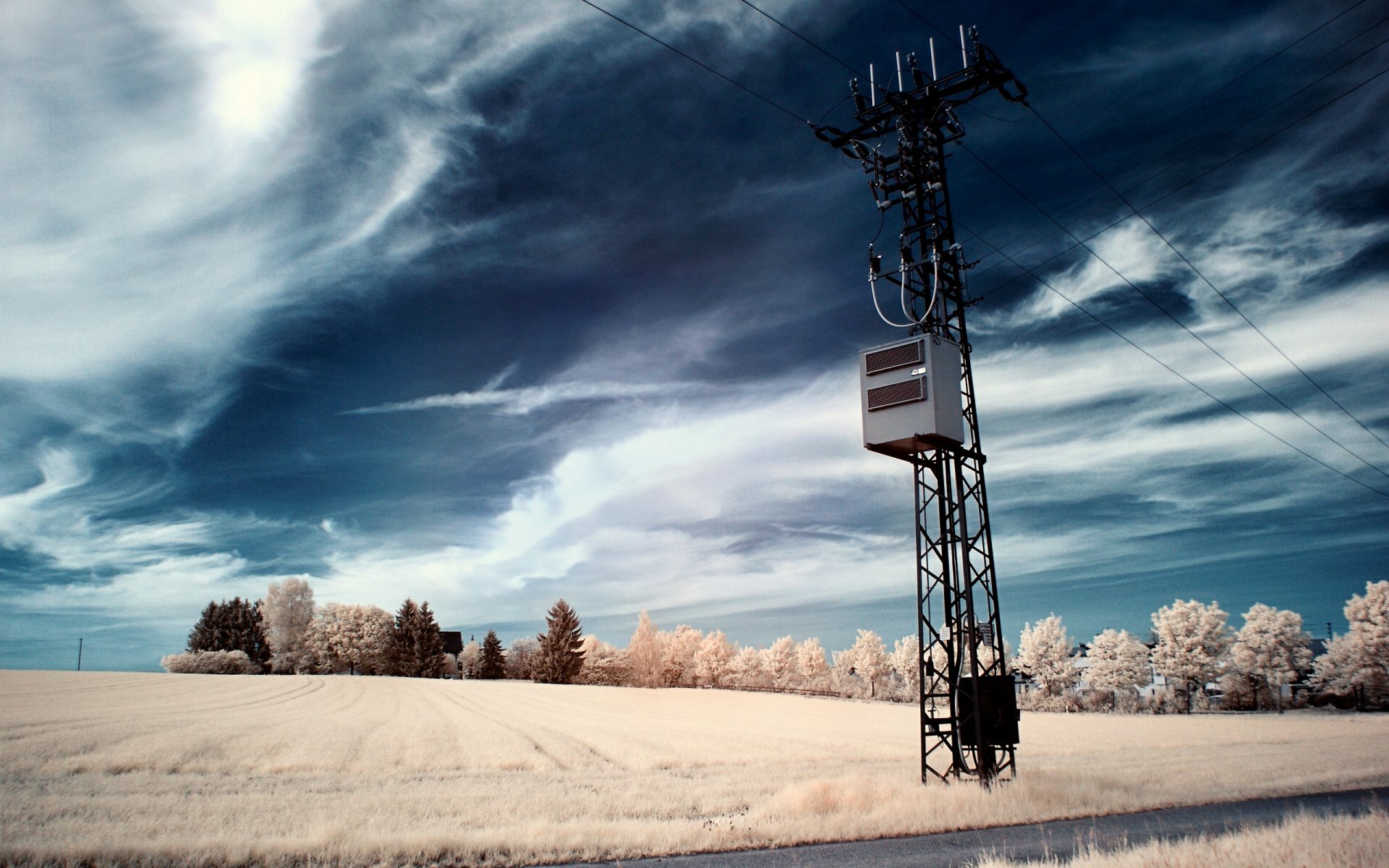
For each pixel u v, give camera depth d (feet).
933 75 89.25
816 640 510.17
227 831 53.62
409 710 209.77
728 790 81.25
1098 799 70.85
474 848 48.65
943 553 82.43
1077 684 391.24
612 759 118.01
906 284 86.58
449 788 81.92
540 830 53.47
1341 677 332.80
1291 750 137.69
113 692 225.76
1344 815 56.85
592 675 478.59
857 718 234.99
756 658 533.55
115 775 85.51
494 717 197.47
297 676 379.55
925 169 88.74
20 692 214.48
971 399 85.87
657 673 478.59
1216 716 286.05
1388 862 39.99
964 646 81.56
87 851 45.50
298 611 475.31
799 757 124.06
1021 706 377.30
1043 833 57.11
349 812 63.21
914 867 44.88
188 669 377.09
